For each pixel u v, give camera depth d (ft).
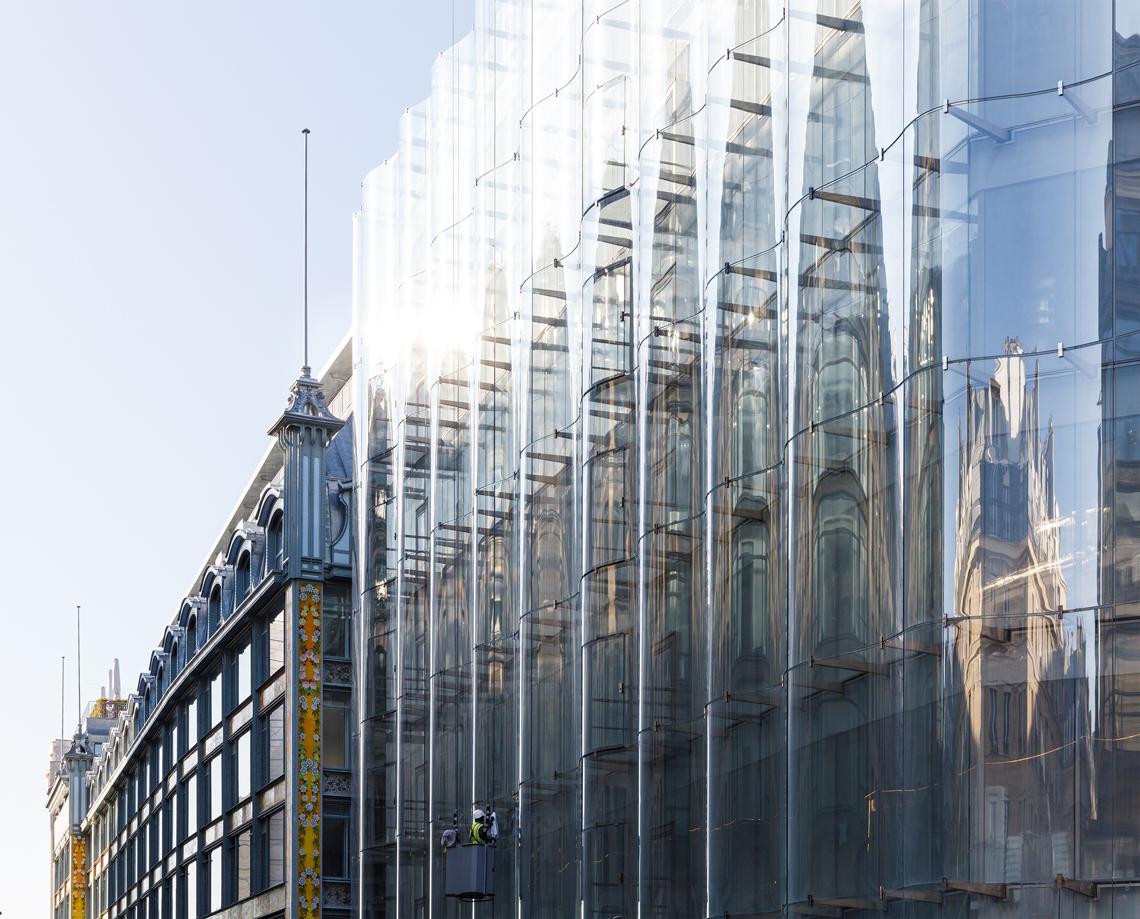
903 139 80.89
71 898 339.36
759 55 95.66
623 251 110.52
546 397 119.03
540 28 125.18
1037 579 73.00
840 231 84.99
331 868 162.81
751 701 90.53
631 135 111.75
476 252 135.85
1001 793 71.61
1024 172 76.23
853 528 81.92
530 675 116.88
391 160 160.45
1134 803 69.21
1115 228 74.08
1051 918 69.51
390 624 145.69
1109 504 72.18
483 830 115.85
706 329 97.60
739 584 92.43
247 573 190.90
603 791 104.99
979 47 77.82
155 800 245.04
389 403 153.07
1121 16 75.46
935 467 76.43
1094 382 73.41
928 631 75.36
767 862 87.86
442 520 137.80
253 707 183.01
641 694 101.40
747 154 95.61
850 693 80.69
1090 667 71.10
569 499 115.55
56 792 387.96
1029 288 75.36
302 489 170.91
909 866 74.33
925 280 78.28
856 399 82.64
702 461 99.40
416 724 138.41
